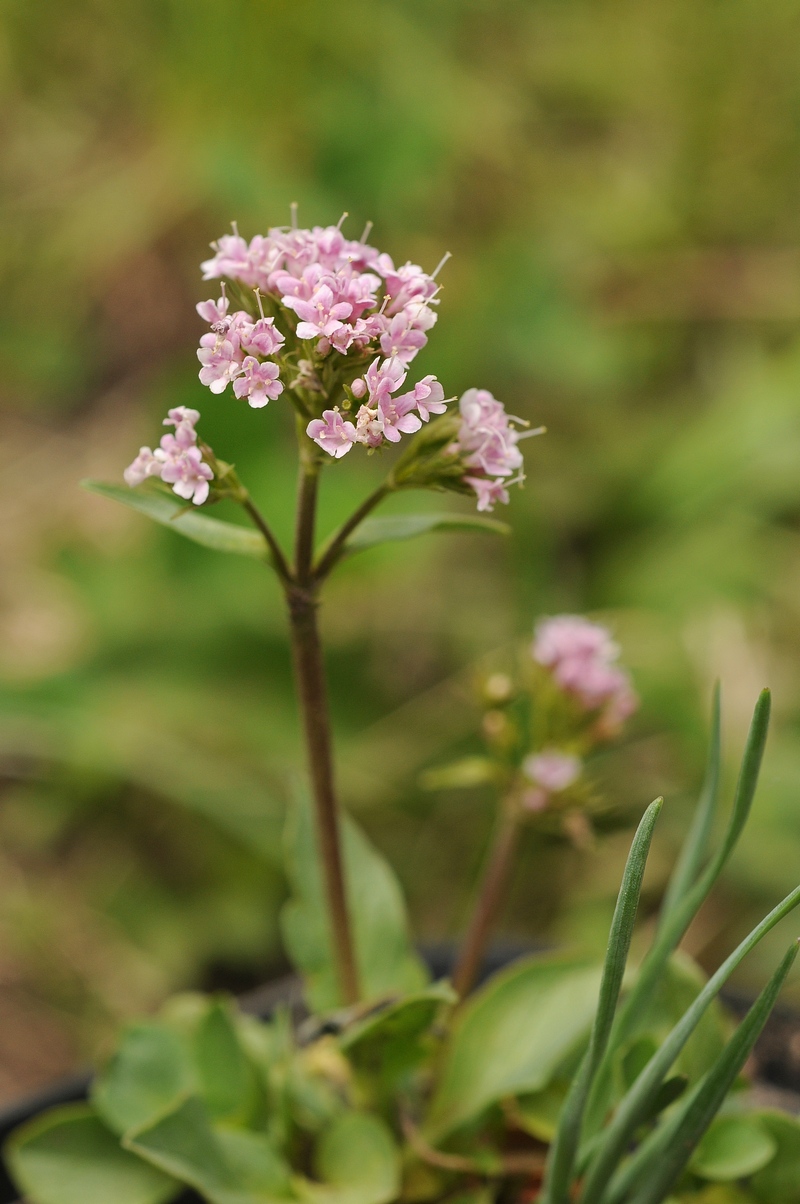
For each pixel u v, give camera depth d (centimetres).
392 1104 47
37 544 90
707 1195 45
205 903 77
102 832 81
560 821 47
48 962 75
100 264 98
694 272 99
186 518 43
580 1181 45
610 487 88
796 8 99
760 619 80
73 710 77
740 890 71
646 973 44
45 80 101
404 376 41
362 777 77
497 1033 47
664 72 103
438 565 86
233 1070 47
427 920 76
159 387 92
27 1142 47
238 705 79
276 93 95
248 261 42
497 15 107
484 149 100
